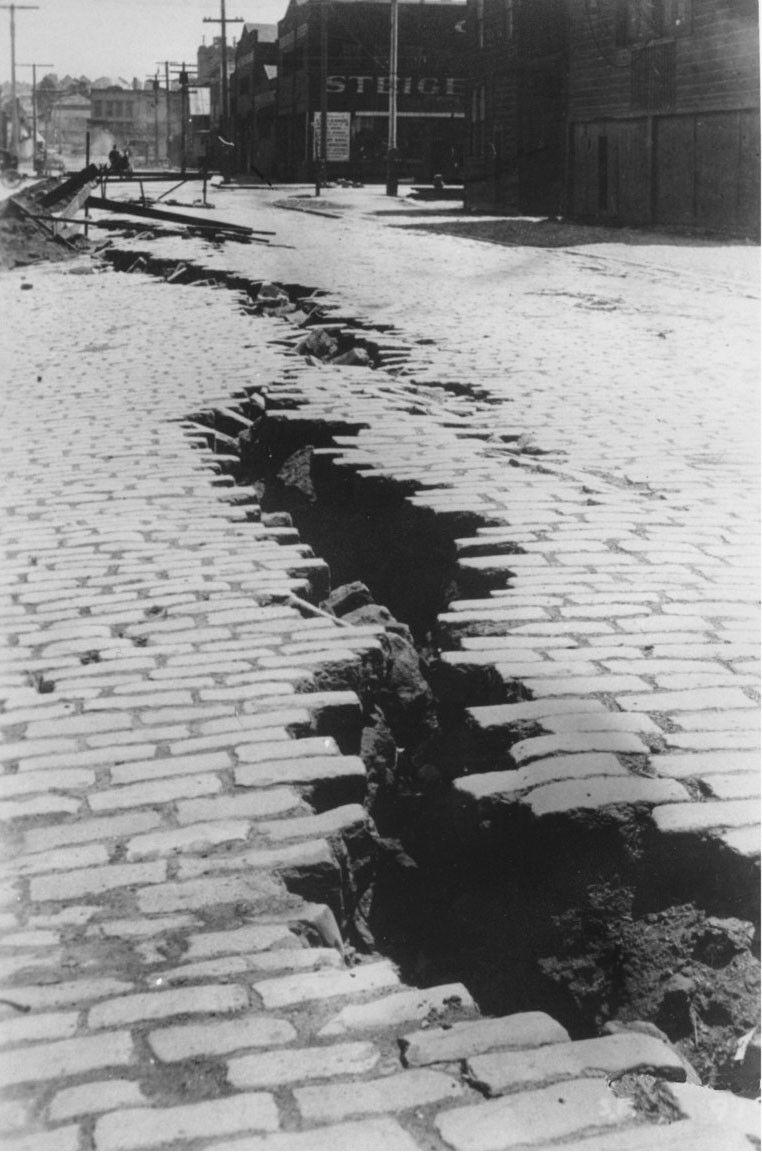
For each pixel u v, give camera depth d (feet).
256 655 15.24
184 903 10.18
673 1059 8.30
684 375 35.22
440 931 12.14
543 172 124.88
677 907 10.80
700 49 89.35
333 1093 7.94
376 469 24.12
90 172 97.81
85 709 13.80
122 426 29.35
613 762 12.02
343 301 52.42
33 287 70.64
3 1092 7.95
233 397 32.71
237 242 90.33
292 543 20.72
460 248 82.89
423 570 21.13
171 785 12.05
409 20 219.20
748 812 11.10
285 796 11.83
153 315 53.57
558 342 41.27
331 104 221.46
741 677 14.15
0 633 16.25
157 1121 7.69
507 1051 8.32
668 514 21.22
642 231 95.61
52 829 11.32
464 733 13.87
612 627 15.79
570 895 10.95
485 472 23.85
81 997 8.92
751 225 84.28
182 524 21.22
